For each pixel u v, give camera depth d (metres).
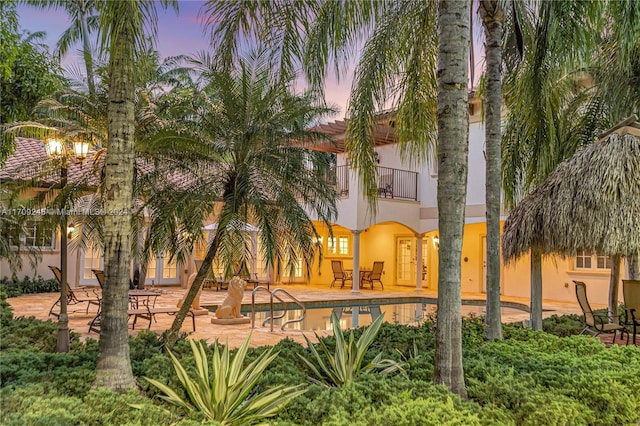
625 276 14.55
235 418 3.51
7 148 7.56
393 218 17.70
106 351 3.90
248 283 18.52
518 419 3.61
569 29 6.45
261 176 6.00
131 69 4.11
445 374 4.04
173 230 6.00
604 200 6.47
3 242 9.29
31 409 3.06
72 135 6.39
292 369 4.61
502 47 7.80
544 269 16.69
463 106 4.21
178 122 6.19
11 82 7.45
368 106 6.91
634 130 6.97
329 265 21.92
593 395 3.97
